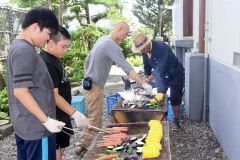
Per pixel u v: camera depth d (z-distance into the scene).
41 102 2.56
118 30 4.32
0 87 8.09
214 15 5.53
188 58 6.45
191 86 6.30
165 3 30.98
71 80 11.32
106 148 3.03
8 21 10.58
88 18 19.73
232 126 4.18
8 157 4.86
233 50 4.22
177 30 11.89
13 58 2.37
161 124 3.55
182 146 5.10
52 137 2.70
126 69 4.19
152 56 5.32
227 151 4.50
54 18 2.48
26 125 2.55
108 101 6.78
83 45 17.81
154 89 5.65
